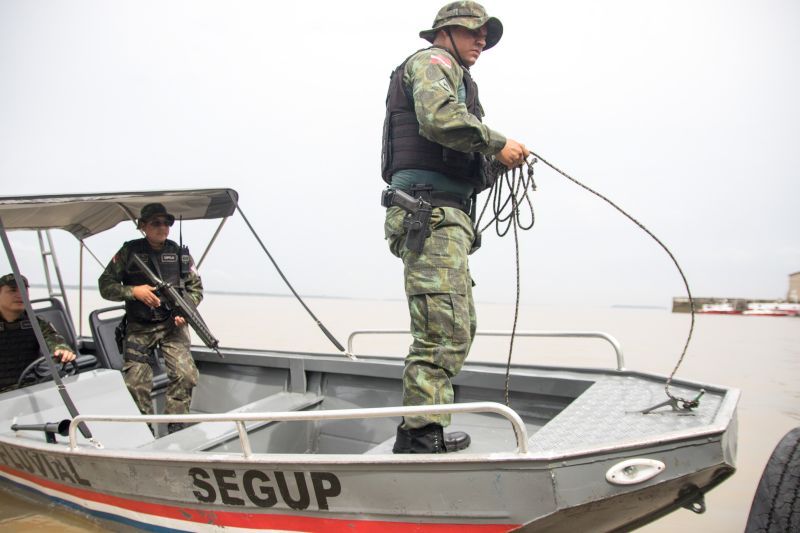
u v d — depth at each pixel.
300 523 2.32
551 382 3.09
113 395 3.62
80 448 2.88
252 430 3.32
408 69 2.26
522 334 3.21
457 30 2.34
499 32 2.46
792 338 16.12
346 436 3.74
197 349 4.65
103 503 2.99
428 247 2.19
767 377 8.45
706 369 9.32
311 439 3.75
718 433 1.88
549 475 1.81
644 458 1.86
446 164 2.21
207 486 2.50
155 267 3.94
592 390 2.65
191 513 2.61
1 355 3.79
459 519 1.98
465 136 2.06
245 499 2.42
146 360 3.95
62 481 3.16
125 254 3.97
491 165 2.41
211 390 4.54
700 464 1.88
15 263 2.98
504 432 3.07
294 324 21.25
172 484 2.61
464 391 3.46
